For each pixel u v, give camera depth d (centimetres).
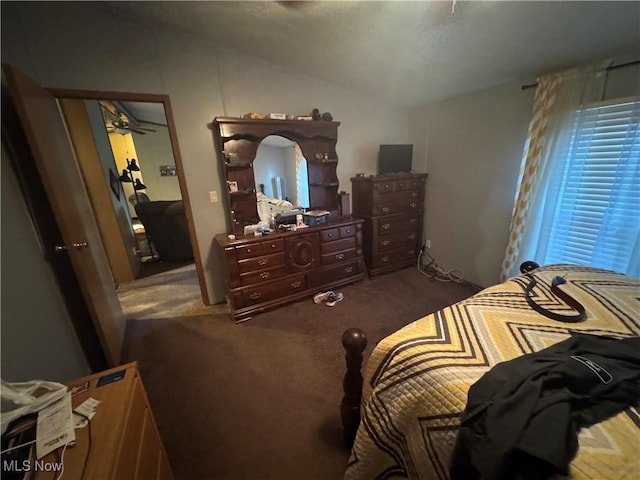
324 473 124
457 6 153
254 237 245
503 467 63
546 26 160
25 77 148
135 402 90
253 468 127
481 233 292
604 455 62
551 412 67
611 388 76
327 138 290
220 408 159
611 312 117
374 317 247
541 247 229
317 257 277
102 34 196
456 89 269
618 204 190
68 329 165
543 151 218
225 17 191
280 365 193
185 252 418
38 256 150
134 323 252
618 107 185
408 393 93
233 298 241
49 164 157
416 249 354
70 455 68
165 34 214
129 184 580
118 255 338
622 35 161
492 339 103
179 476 124
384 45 205
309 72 270
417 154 346
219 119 228
